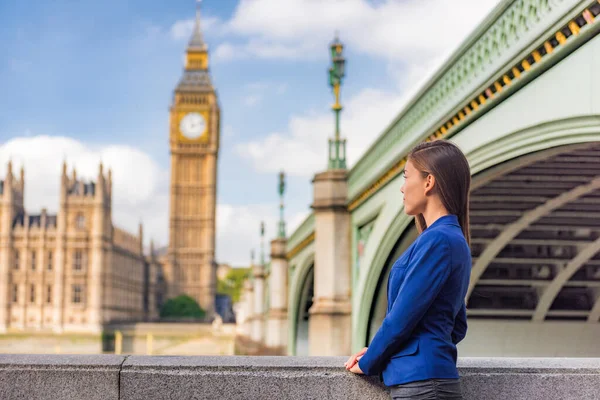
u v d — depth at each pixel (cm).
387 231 1745
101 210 12756
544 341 1916
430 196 340
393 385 323
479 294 1908
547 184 1312
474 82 1145
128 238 15175
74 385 398
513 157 1075
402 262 329
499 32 1040
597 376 400
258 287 7019
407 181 346
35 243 12700
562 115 885
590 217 1566
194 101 16925
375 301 2088
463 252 315
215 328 11256
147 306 16188
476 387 397
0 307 12412
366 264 1994
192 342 11194
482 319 1905
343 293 2219
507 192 1380
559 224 1622
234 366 395
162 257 16812
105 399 396
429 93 1417
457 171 334
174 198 16725
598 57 783
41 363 401
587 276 1914
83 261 12688
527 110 998
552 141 948
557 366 401
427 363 313
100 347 11569
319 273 2239
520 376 399
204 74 17188
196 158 16825
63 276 12575
